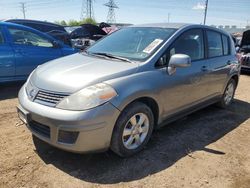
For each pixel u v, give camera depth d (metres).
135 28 4.68
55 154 3.56
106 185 3.03
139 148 3.67
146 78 3.56
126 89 3.28
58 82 3.27
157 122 3.93
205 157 3.75
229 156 3.83
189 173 3.36
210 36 5.05
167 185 3.11
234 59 5.78
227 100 5.92
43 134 3.25
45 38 6.79
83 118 2.97
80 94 3.07
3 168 3.22
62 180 3.07
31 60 6.40
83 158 3.51
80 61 3.88
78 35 14.83
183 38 4.32
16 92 6.24
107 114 3.09
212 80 4.98
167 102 3.94
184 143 4.12
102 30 16.05
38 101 3.27
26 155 3.51
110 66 3.59
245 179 3.33
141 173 3.28
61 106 3.07
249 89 8.20
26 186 2.95
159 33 4.28
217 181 3.25
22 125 4.39
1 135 4.02
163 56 3.89
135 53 3.96
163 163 3.53
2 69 5.95
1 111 4.99
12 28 6.20
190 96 4.44
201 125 4.89
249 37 11.31
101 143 3.16
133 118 3.46
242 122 5.19
